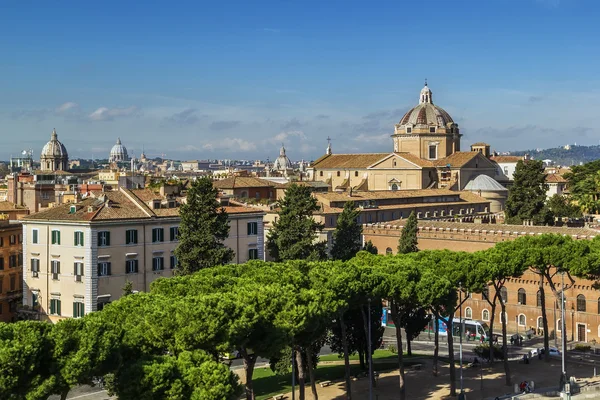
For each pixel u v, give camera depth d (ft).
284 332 222.69
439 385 318.45
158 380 181.47
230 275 286.25
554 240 356.38
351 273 268.00
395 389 311.27
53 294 383.65
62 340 175.63
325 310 242.17
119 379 184.65
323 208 552.00
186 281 258.98
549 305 426.10
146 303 222.69
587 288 410.52
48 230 385.29
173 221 400.67
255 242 435.12
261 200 618.85
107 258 374.63
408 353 382.22
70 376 172.65
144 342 203.92
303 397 269.44
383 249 512.22
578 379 326.03
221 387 185.06
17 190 631.97
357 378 331.36
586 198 655.76
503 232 456.86
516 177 581.94
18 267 440.45
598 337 406.41
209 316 201.77
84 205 394.52
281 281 257.75
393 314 292.40
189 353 194.18
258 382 319.88
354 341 331.98
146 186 645.10
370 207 600.39
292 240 385.70
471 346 413.18
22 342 170.60
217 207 360.89
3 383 162.50
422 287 282.36
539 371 344.49
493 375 336.90
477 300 449.89
